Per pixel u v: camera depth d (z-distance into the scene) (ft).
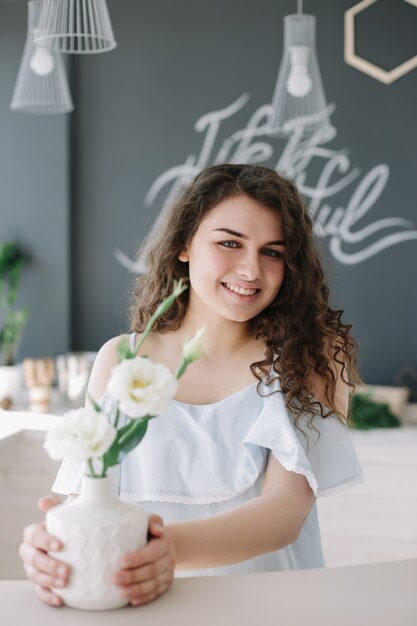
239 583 3.85
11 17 13.62
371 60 13.02
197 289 4.70
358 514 10.89
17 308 13.80
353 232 13.21
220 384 4.94
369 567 4.09
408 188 13.02
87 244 13.97
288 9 13.20
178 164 13.67
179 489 4.64
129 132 13.79
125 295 13.87
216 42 13.47
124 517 3.45
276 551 4.61
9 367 12.44
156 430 4.72
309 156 13.29
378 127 13.06
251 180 4.61
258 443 4.56
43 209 13.71
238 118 13.47
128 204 13.83
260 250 4.60
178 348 5.06
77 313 14.02
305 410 4.74
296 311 4.89
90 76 13.84
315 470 4.74
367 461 10.85
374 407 11.93
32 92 11.85
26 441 10.67
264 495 4.44
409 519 10.73
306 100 11.57
